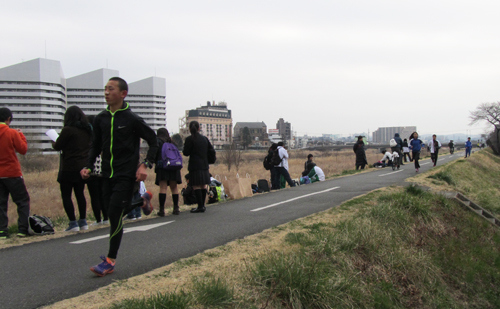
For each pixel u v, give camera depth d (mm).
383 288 5168
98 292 3539
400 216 7812
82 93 135625
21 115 119312
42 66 121188
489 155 47781
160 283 3783
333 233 5809
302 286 4000
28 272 4141
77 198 6406
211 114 191750
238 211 8148
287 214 7691
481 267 7891
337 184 13328
